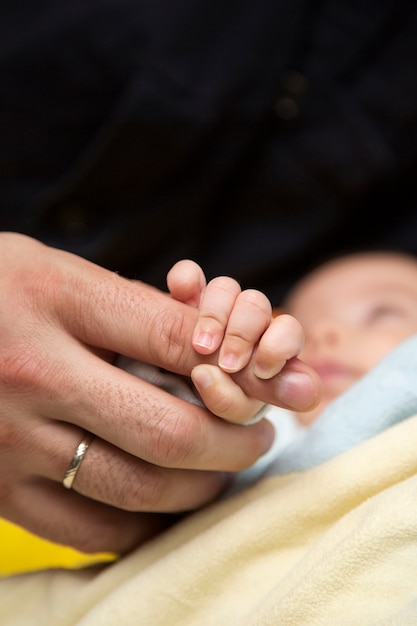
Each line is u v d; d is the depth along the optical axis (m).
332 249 0.74
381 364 0.41
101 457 0.37
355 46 0.67
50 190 0.63
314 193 0.68
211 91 0.62
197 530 0.39
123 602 0.37
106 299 0.36
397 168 0.68
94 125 0.64
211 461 0.36
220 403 0.35
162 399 0.36
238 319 0.35
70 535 0.39
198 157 0.64
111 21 0.63
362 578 0.34
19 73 0.64
